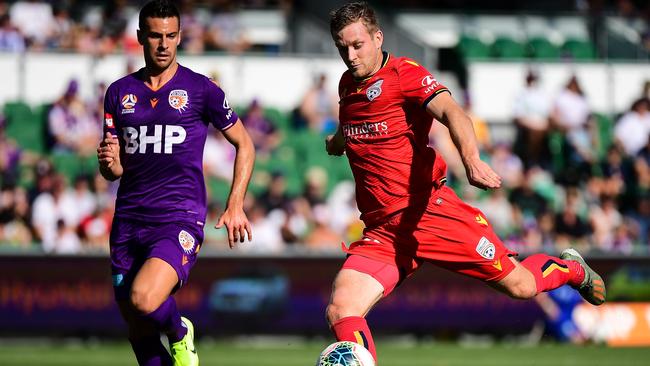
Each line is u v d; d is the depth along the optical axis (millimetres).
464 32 76938
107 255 49719
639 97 68625
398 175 22016
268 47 71312
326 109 63594
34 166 58938
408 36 70750
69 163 58625
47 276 49094
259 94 65188
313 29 70250
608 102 68688
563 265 24484
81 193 55781
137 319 22641
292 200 56750
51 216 54938
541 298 52469
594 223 60125
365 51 21438
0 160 58438
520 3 80562
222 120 22656
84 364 38312
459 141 20125
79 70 62750
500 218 58562
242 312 50469
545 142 65125
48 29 67375
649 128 65688
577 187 62781
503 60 68688
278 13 71812
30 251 48969
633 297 52656
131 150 22234
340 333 21062
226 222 22266
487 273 22578
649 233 61406
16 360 39969
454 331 52719
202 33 68188
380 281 21828
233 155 60125
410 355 43844
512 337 52594
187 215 22312
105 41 66375
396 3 77750
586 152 64688
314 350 46500
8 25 66188
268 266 50844
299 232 56062
